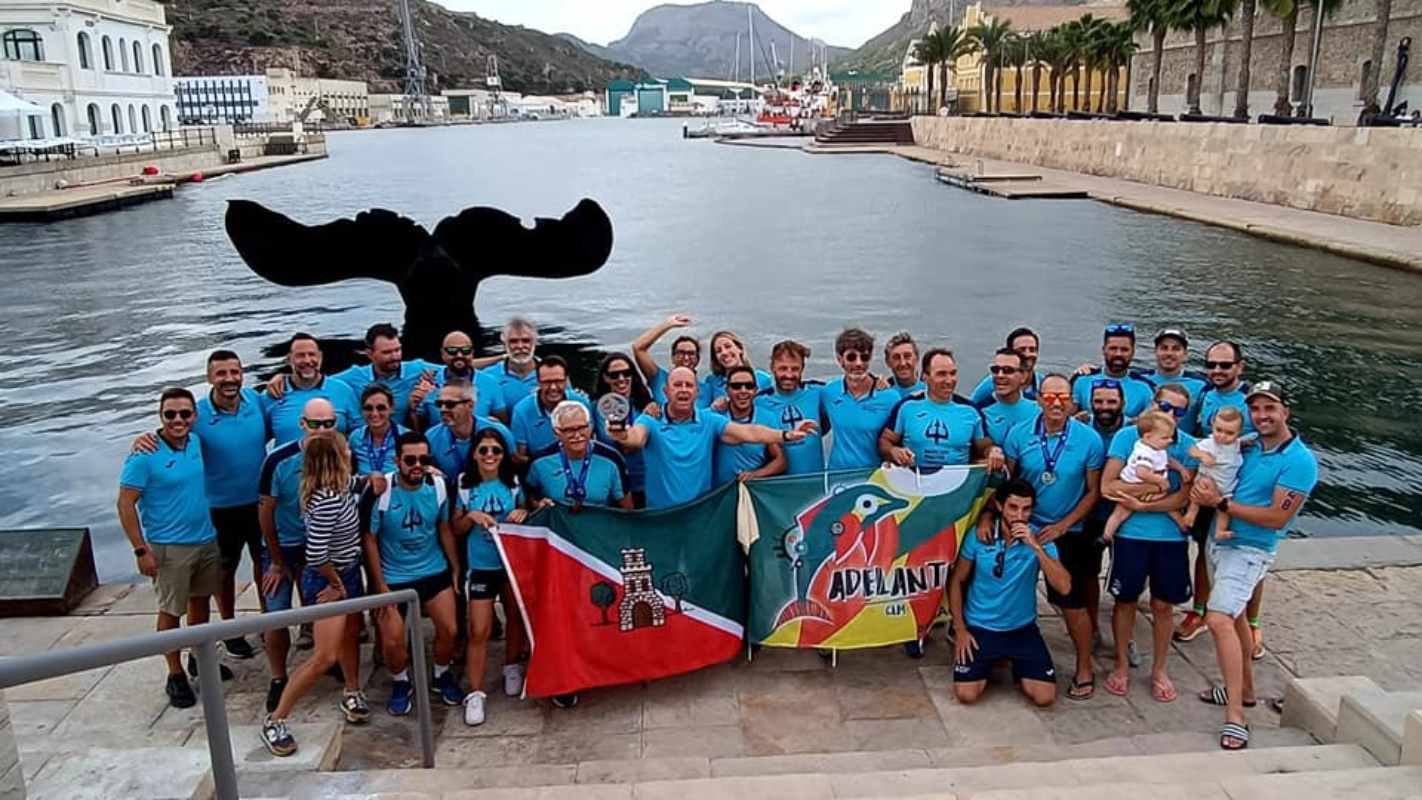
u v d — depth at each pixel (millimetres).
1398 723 4602
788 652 6402
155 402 14633
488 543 5793
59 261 27531
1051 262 26000
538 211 39438
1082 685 5793
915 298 21781
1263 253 26656
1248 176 37250
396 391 7711
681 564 5988
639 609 5914
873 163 67375
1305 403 13656
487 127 180250
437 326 15938
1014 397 6367
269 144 79375
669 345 18203
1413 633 6387
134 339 18531
